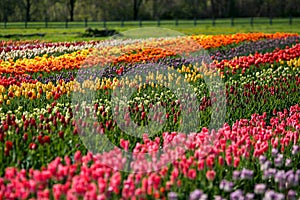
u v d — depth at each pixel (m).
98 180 5.91
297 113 9.93
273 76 14.52
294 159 7.81
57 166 6.50
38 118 9.55
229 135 7.96
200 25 44.50
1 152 7.33
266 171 6.68
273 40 22.59
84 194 5.67
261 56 16.95
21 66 14.70
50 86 11.78
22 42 24.67
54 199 5.87
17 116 9.72
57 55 19.50
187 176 6.55
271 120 9.36
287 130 9.16
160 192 6.22
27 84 11.82
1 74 14.22
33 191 5.81
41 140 7.53
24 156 7.46
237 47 20.44
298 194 6.87
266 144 7.45
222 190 6.72
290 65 15.91
